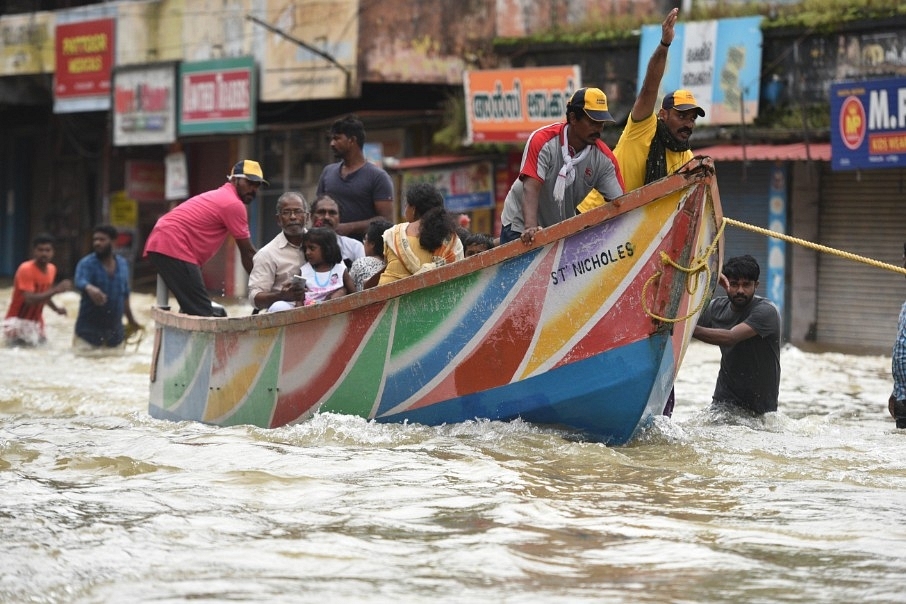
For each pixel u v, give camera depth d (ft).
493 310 52.34
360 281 62.34
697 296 52.13
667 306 50.31
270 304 65.51
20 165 242.17
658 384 51.93
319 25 166.91
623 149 57.57
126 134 199.52
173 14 190.39
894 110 117.80
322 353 56.85
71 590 32.81
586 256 50.60
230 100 180.96
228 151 198.59
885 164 118.93
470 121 149.69
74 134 228.84
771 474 47.80
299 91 171.12
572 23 152.56
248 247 77.87
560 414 52.95
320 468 47.88
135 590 32.81
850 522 39.93
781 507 42.09
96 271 106.52
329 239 64.03
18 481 46.19
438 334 53.52
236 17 179.73
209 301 77.30
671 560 35.53
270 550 36.40
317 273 64.23
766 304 62.03
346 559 35.55
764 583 33.53
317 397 57.57
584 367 51.60
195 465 49.06
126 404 75.41
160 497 43.34
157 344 71.20
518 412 53.36
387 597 32.19
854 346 126.31
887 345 127.44
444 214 58.13
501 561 35.27
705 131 135.85
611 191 55.16
